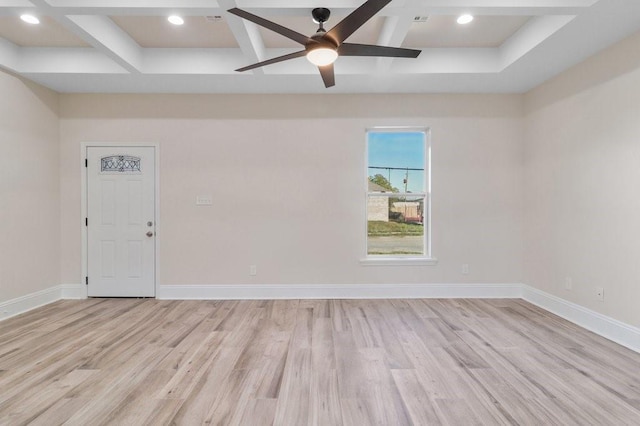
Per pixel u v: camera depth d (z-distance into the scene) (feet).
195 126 14.14
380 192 14.64
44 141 13.29
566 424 6.12
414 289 14.26
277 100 14.16
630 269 9.31
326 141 14.20
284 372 7.95
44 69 11.83
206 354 8.89
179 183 14.14
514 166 14.19
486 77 12.41
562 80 11.84
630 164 9.30
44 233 13.29
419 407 6.61
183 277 14.19
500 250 14.26
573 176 11.35
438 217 14.26
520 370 8.04
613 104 9.79
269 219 14.25
